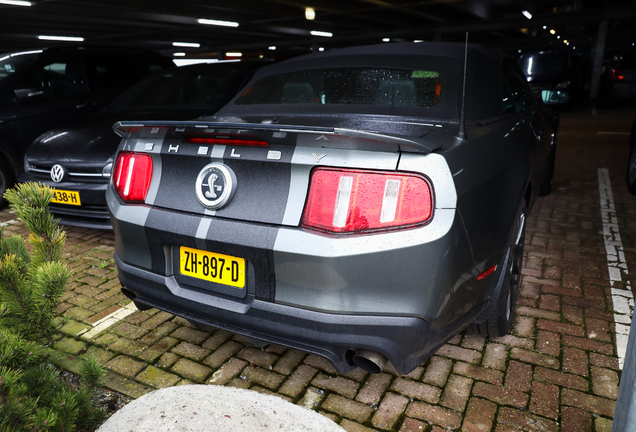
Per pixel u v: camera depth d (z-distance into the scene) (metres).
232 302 1.87
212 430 1.38
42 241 1.89
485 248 1.94
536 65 14.19
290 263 1.70
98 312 2.91
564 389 2.15
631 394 1.29
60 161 3.80
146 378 2.26
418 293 1.65
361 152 1.65
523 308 2.89
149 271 2.09
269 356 2.44
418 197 1.62
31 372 1.58
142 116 4.48
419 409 2.04
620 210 4.82
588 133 9.79
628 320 2.73
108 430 1.41
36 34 22.38
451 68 2.42
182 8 17.23
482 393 2.13
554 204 5.07
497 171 2.07
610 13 20.50
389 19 21.59
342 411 2.03
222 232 1.82
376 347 1.67
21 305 1.71
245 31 24.22
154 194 2.05
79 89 5.72
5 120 4.97
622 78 14.13
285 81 2.73
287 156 1.72
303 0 16.66
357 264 1.62
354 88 2.48
